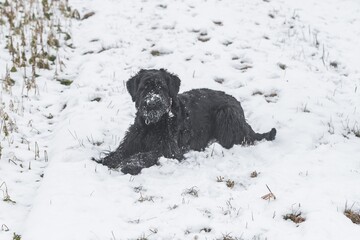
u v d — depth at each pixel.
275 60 12.23
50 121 9.82
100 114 9.70
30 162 7.91
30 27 13.87
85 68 11.94
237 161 8.07
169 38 13.39
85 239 5.65
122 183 7.18
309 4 16.38
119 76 11.63
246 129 8.77
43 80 11.47
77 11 15.05
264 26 14.29
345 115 9.79
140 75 8.09
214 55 12.48
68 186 6.89
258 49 12.83
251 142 8.80
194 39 13.34
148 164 7.77
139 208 6.43
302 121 9.36
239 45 13.02
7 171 7.55
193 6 15.38
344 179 7.10
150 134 7.91
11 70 11.49
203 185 7.08
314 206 6.30
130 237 5.73
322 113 9.78
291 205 6.38
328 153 8.07
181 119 8.15
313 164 7.68
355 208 6.35
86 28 14.35
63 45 13.34
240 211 6.30
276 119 9.57
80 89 10.90
